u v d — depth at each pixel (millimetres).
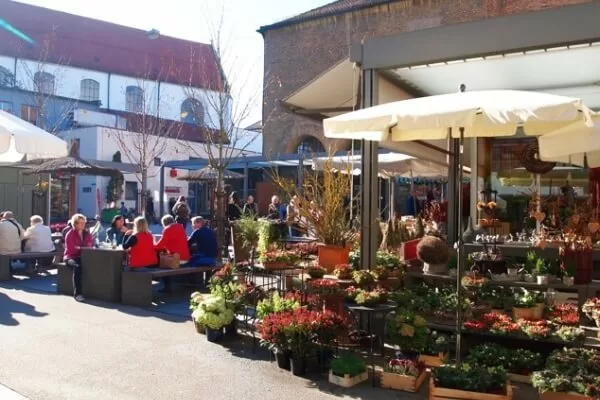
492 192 11375
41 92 30922
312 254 8500
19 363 5848
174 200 33562
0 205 15203
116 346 6523
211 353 6289
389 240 9664
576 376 4727
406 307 6367
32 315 8086
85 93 47750
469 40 6820
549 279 6559
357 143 14531
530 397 5023
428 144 10109
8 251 11648
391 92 8203
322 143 31969
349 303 6414
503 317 6016
